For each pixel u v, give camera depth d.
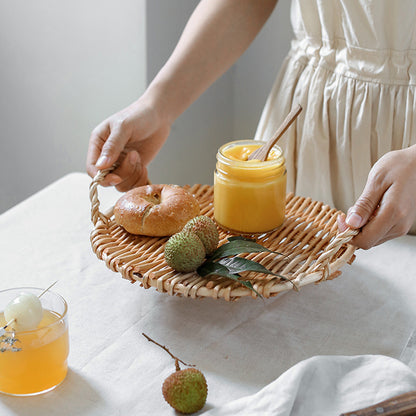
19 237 1.00
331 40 1.05
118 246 0.85
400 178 0.79
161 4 1.55
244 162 0.87
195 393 0.64
